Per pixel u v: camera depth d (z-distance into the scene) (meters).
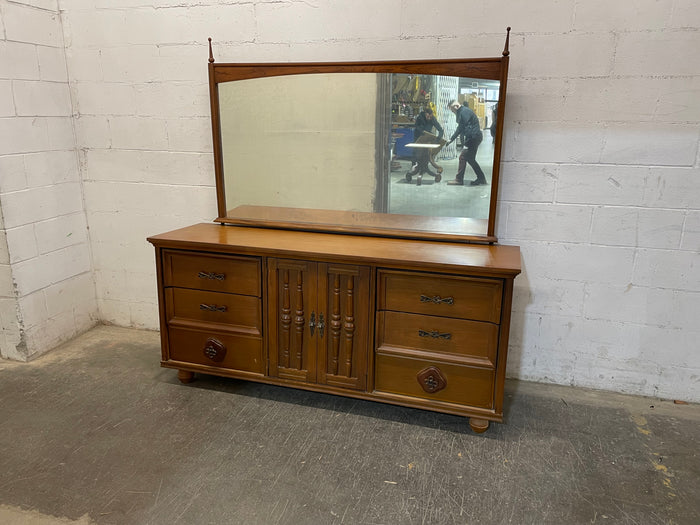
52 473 1.81
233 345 2.29
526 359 2.50
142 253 2.93
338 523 1.60
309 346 2.18
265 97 2.42
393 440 2.03
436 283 1.97
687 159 2.09
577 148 2.20
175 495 1.71
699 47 1.98
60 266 2.79
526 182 2.29
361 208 2.43
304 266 2.09
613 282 2.30
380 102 2.29
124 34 2.62
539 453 1.96
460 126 2.21
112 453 1.92
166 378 2.49
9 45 2.40
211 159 2.68
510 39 2.16
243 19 2.45
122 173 2.83
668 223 2.17
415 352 2.05
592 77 2.11
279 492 1.73
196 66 2.57
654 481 1.80
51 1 2.62
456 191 2.28
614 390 2.42
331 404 2.29
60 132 2.73
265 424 2.12
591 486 1.78
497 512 1.66
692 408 2.28
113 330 3.05
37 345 2.68
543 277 2.38
